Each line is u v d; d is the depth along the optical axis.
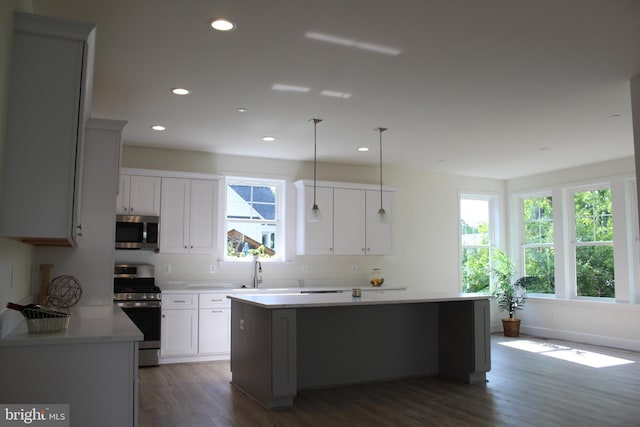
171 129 5.54
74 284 3.87
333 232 7.06
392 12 2.99
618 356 6.34
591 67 3.80
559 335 7.72
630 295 6.86
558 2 2.88
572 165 7.51
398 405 4.28
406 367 5.29
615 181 7.09
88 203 3.94
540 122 5.23
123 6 2.91
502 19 3.08
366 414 4.03
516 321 8.00
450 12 2.99
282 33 3.25
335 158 7.10
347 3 2.89
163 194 6.24
